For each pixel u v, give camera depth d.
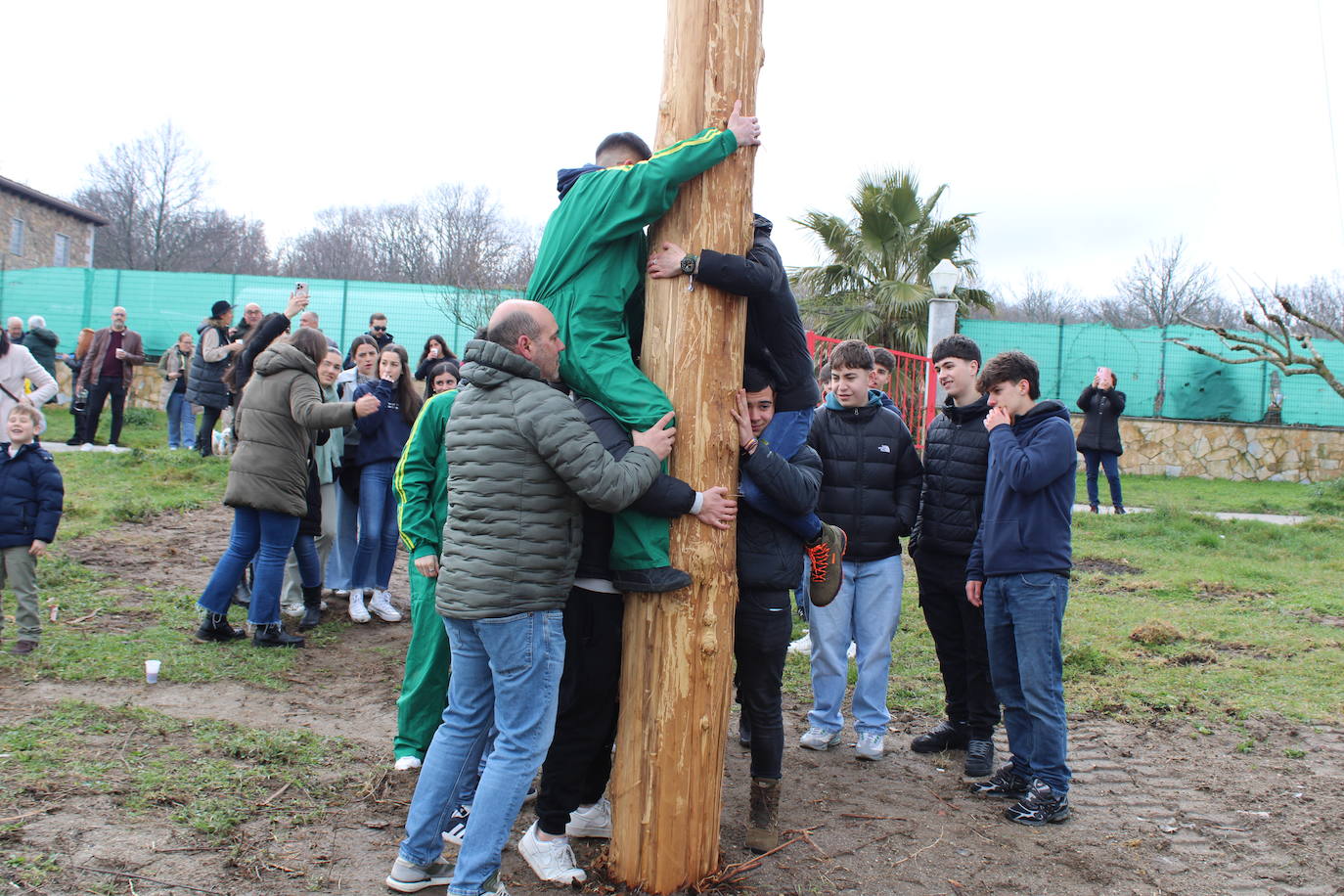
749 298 3.71
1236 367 20.81
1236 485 19.34
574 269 3.38
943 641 5.10
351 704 5.29
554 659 3.24
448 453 3.31
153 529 9.40
